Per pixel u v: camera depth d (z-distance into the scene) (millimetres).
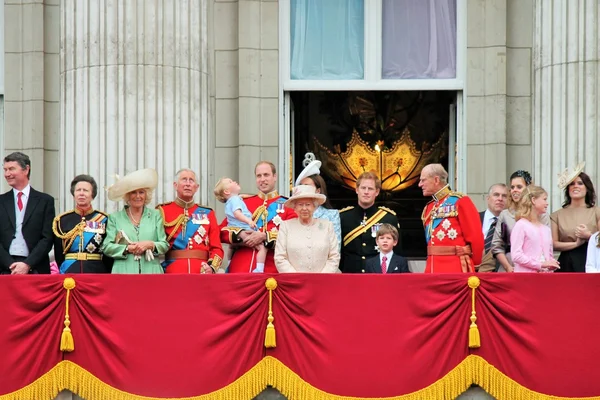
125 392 37219
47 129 51000
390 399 37000
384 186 56125
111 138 45125
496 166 49500
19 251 39781
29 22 51156
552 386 37094
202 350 37281
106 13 45500
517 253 38969
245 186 49719
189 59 45875
